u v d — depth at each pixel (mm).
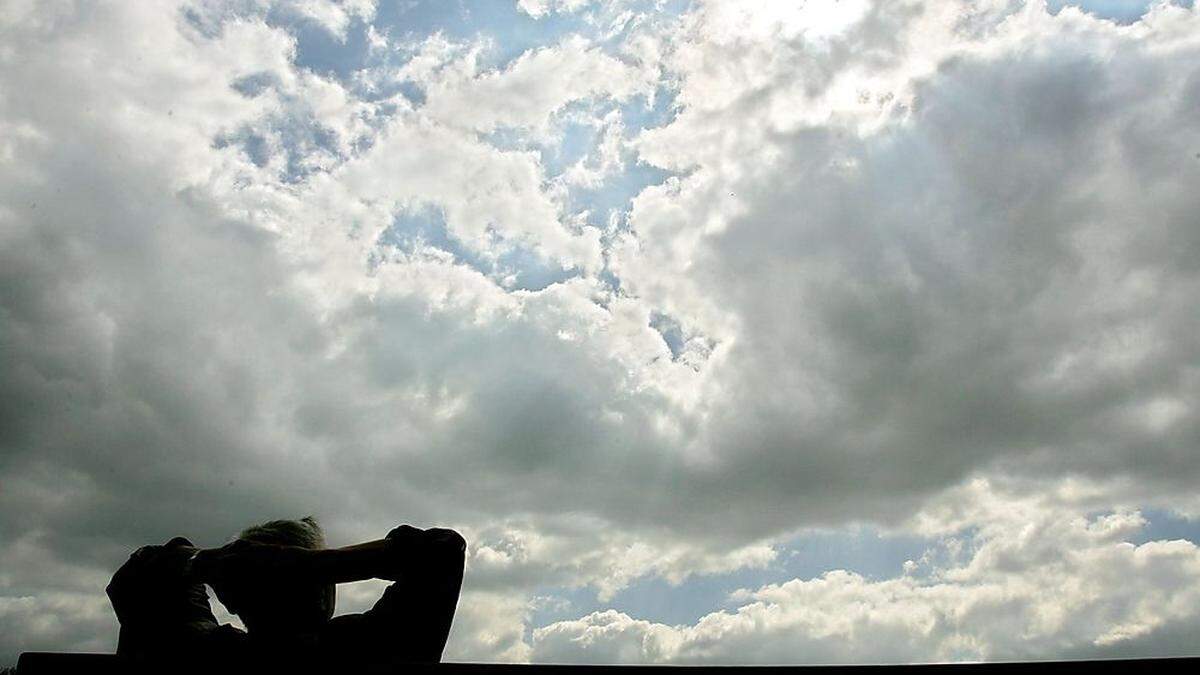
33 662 2955
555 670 2807
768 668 2809
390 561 3562
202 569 3543
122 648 3613
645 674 2809
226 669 2930
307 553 3523
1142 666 2715
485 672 2814
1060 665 2732
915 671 2783
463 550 3727
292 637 3543
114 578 3727
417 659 3533
